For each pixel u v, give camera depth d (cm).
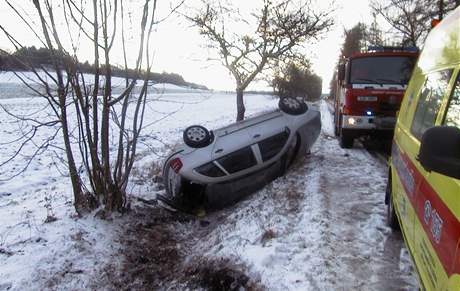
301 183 905
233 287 539
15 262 582
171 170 886
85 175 1116
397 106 1222
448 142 251
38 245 629
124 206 776
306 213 713
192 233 783
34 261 586
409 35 2012
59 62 691
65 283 561
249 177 909
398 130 618
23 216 770
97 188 755
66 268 588
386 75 1288
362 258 555
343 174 977
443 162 250
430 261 338
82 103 717
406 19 2094
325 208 725
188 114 3422
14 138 1753
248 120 960
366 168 1034
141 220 768
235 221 750
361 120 1245
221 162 871
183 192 883
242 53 1331
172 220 816
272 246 595
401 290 478
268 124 955
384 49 1399
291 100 1012
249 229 683
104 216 734
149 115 3011
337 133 1636
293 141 980
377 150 1310
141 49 734
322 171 990
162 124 2530
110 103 730
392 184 623
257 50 1308
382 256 559
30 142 1662
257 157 901
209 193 874
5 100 3712
